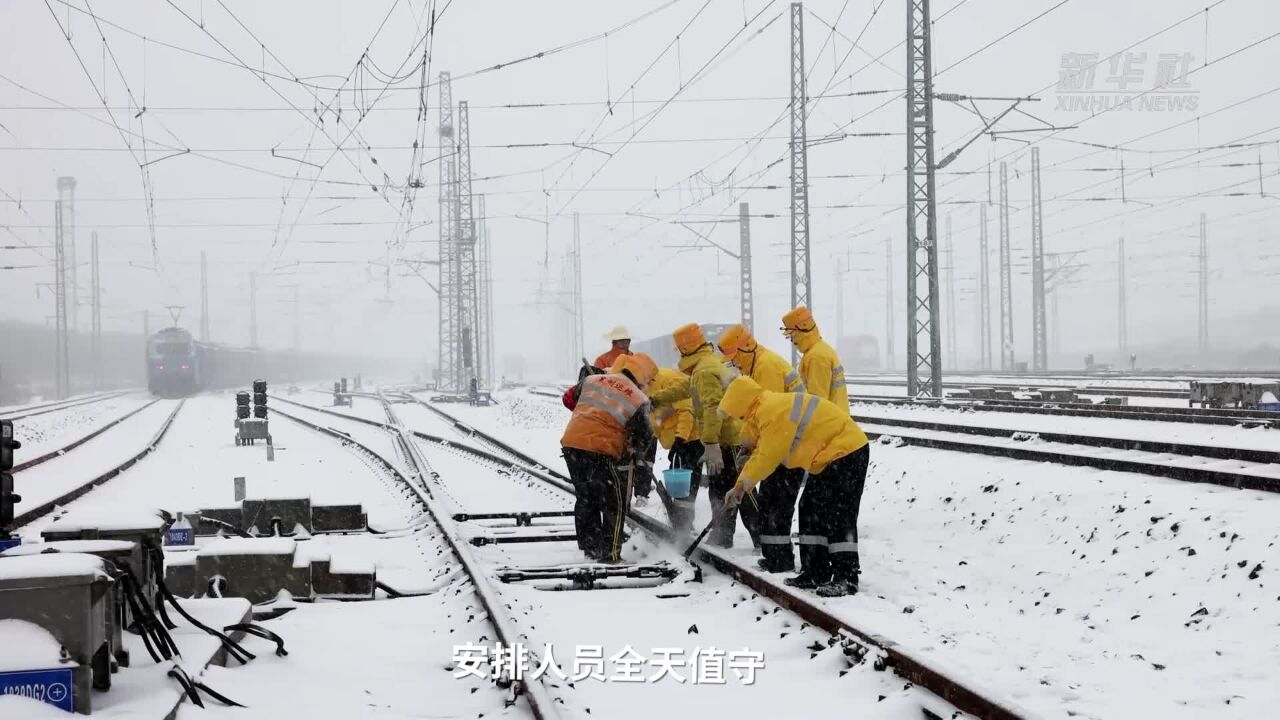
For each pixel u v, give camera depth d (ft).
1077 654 18.26
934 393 83.15
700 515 34.37
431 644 20.81
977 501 32.01
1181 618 20.18
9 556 15.21
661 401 31.12
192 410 145.59
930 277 84.02
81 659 14.65
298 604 24.47
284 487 52.85
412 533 36.45
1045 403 74.38
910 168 83.61
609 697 16.84
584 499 28.78
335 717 16.07
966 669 16.93
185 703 15.96
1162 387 102.89
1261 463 32.30
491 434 83.51
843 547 23.17
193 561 24.71
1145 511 26.18
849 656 17.92
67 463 71.51
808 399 23.57
